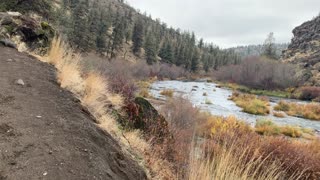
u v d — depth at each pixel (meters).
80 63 8.63
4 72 4.88
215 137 5.70
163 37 125.75
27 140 3.00
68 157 2.93
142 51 97.50
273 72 64.38
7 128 3.15
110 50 80.12
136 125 6.75
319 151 10.46
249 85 65.88
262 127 18.20
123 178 3.32
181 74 90.31
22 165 2.61
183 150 5.99
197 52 111.75
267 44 98.19
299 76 65.00
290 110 31.47
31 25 8.19
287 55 110.06
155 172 4.61
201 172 3.72
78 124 3.80
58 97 4.59
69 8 73.06
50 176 2.56
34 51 7.54
